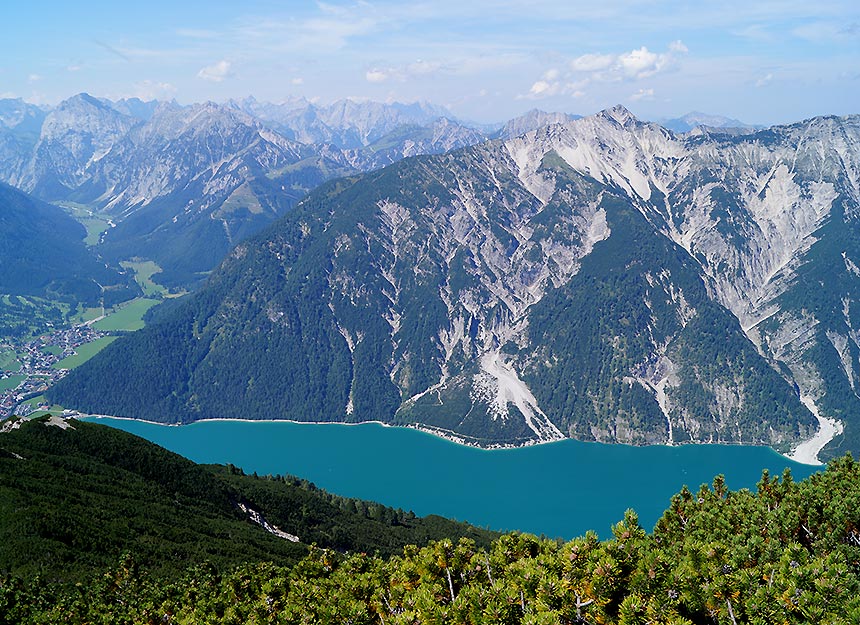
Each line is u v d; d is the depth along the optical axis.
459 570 48.31
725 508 58.50
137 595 94.81
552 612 35.31
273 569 86.25
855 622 34.72
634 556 41.56
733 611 38.97
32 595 94.31
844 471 60.78
